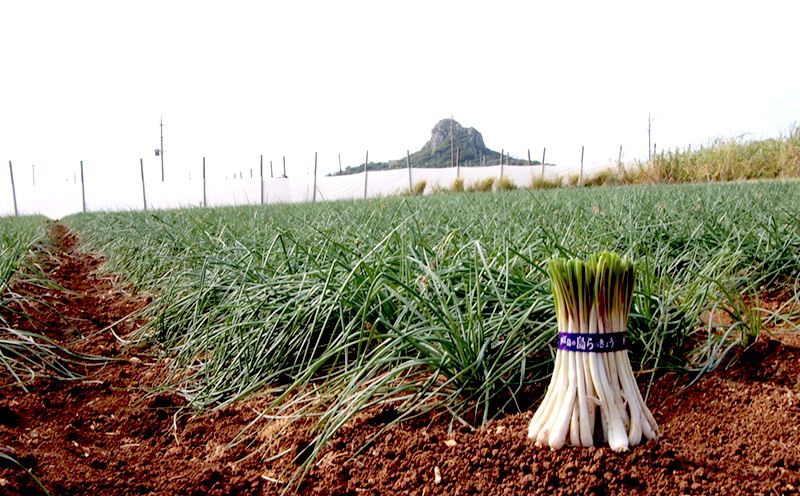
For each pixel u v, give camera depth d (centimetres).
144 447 106
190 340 149
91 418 120
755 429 81
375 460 88
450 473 81
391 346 100
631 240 152
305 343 129
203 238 220
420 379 103
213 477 90
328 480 86
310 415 101
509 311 102
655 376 102
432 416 97
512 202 291
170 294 175
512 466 78
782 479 71
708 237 162
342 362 124
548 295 105
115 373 149
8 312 189
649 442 75
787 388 91
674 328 108
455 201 342
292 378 125
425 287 114
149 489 87
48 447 101
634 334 105
